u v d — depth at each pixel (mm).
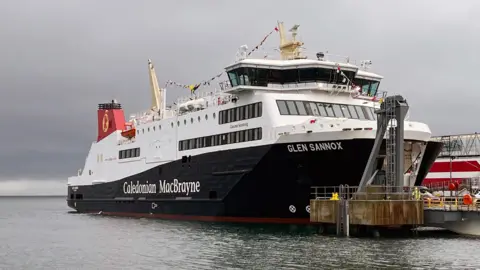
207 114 48250
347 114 43625
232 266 27922
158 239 39625
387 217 34312
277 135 40719
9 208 139250
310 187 40219
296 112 42031
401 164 35781
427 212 35156
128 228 48531
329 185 39781
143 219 56125
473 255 29031
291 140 39812
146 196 56688
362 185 36469
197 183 48875
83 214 71500
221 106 46594
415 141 39594
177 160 51875
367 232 36625
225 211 45719
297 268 26828
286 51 48812
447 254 29344
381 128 36500
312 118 40438
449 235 36375
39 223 63219
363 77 47094
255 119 42875
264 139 41781
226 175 45250
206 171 47781
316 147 38875
